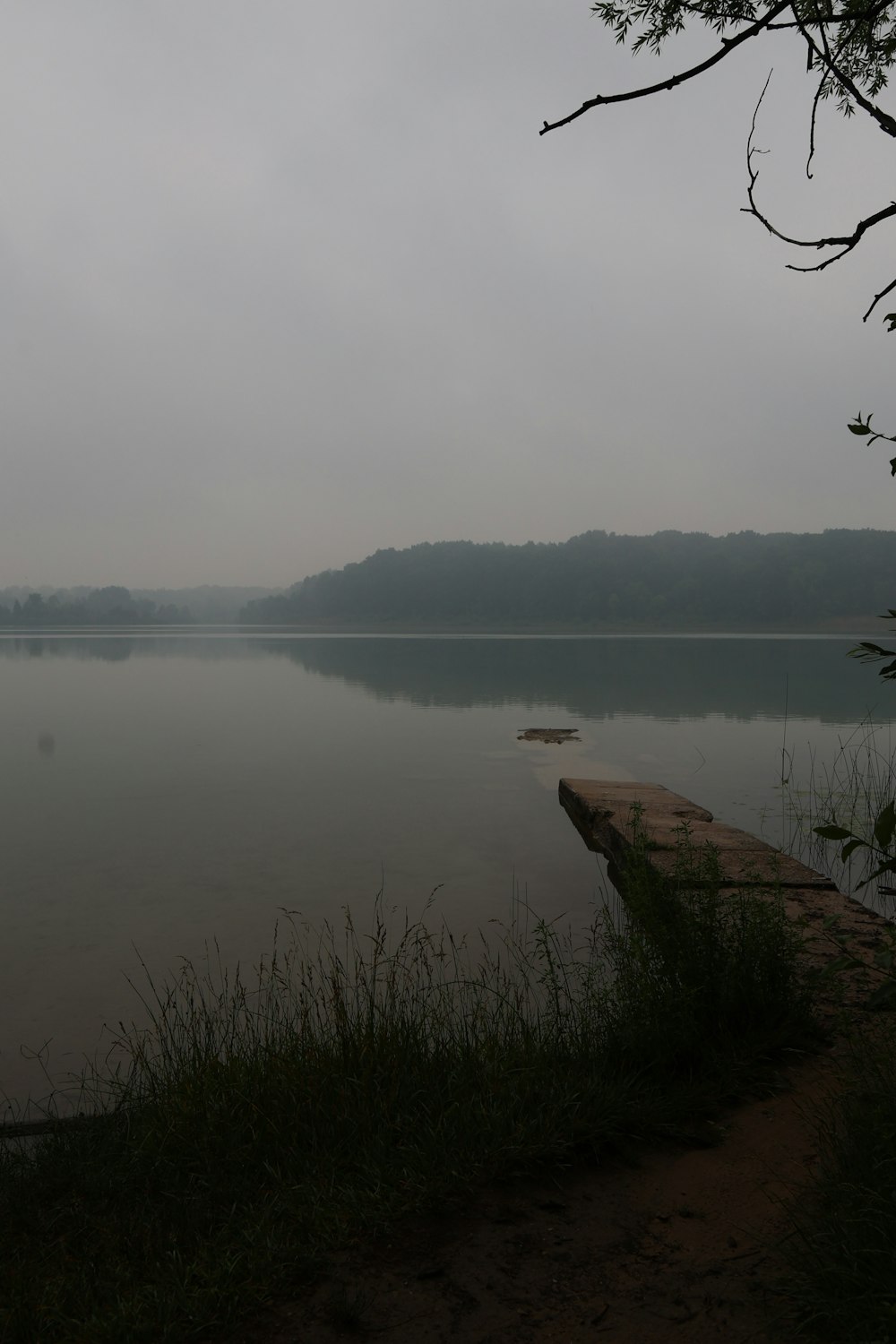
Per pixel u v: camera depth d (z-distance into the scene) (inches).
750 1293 91.1
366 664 1742.1
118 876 299.0
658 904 168.1
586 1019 156.4
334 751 593.0
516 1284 95.5
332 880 295.6
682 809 367.6
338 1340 87.4
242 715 809.5
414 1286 96.0
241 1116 130.6
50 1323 90.7
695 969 156.3
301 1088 134.0
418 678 1325.0
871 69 121.3
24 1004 197.0
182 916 257.6
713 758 561.3
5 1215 115.3
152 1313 91.4
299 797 440.5
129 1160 126.0
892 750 583.2
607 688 1141.1
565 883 291.7
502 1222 107.3
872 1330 78.1
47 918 255.6
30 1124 146.0
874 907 251.4
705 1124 128.8
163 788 463.2
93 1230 109.9
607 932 192.9
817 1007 164.1
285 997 195.5
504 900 272.5
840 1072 137.8
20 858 322.0
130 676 1332.4
